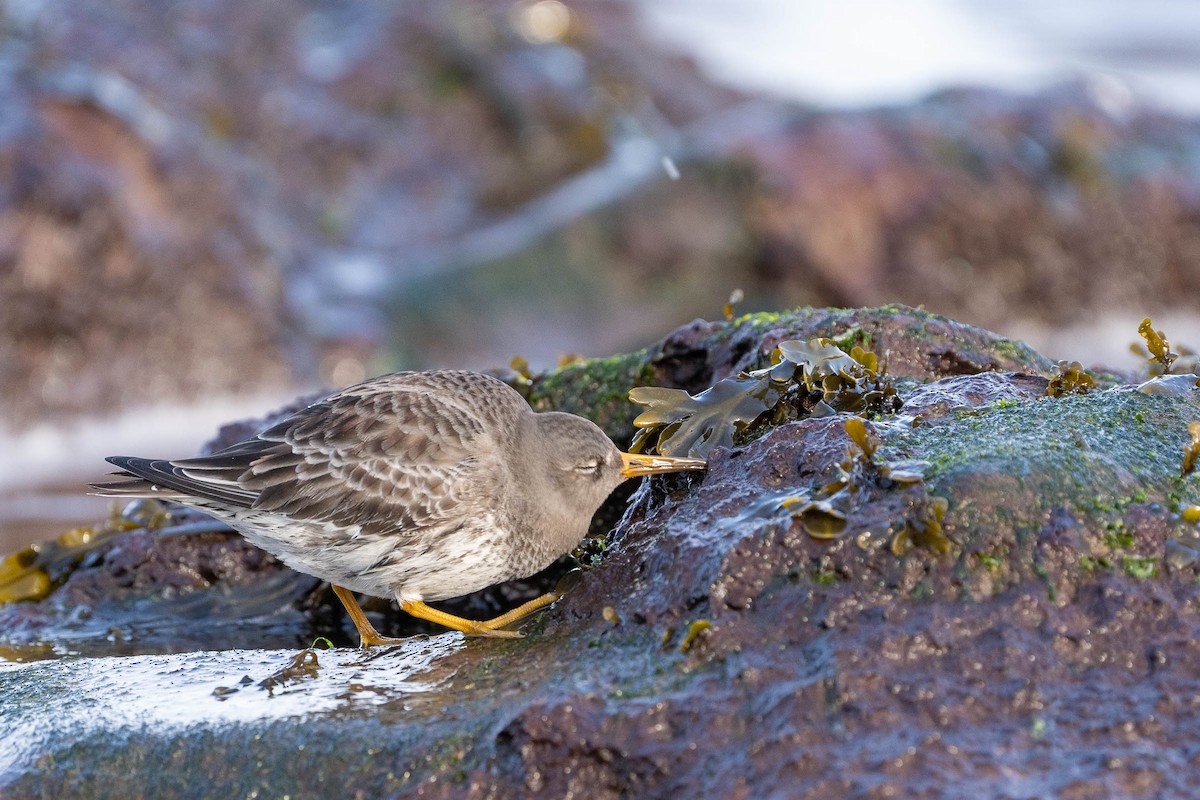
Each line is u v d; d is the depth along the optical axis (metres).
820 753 6.98
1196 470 8.30
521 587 11.88
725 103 32.50
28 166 20.44
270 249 23.31
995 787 6.70
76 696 8.96
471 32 30.86
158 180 21.92
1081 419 8.77
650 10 40.44
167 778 7.95
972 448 8.39
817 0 45.00
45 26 26.41
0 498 17.62
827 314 11.13
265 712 8.22
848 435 8.62
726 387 10.08
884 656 7.39
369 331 23.20
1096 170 25.17
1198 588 7.65
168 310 21.33
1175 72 39.78
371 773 7.64
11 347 20.14
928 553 7.79
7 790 8.08
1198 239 25.42
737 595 7.94
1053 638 7.46
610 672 7.85
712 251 23.78
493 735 7.64
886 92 36.66
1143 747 6.91
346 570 10.15
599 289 23.97
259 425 13.41
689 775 7.16
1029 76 29.81
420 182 28.42
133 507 13.05
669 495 9.49
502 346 23.70
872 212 23.91
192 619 12.16
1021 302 24.45
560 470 10.13
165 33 27.91
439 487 9.85
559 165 29.31
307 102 28.55
